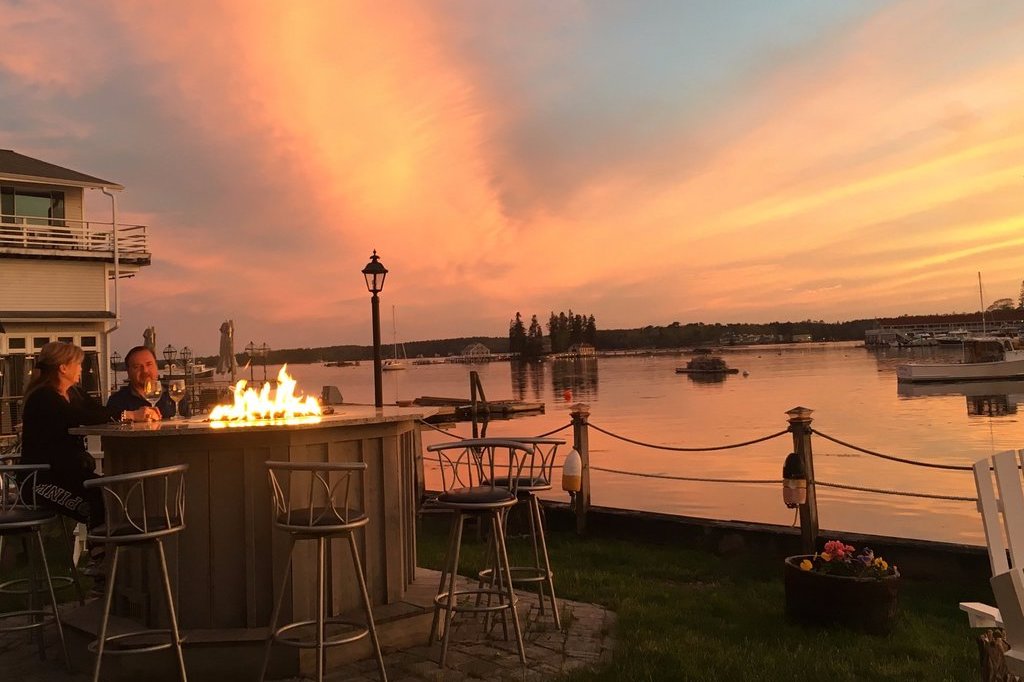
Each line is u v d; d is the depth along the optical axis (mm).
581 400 50594
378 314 12125
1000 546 3312
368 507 4809
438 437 29391
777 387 59312
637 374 96938
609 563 7512
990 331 113938
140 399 6008
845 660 4570
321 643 3854
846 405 41500
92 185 25000
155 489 4383
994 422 31766
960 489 15906
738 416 36438
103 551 5402
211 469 4375
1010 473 3443
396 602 4965
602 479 17484
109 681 4246
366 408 5715
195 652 4195
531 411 42750
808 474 7168
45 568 4535
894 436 27562
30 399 5219
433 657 4574
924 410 37719
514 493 5250
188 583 4367
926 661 4586
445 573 4988
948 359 106250
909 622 5375
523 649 4617
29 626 4617
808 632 5141
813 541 7094
